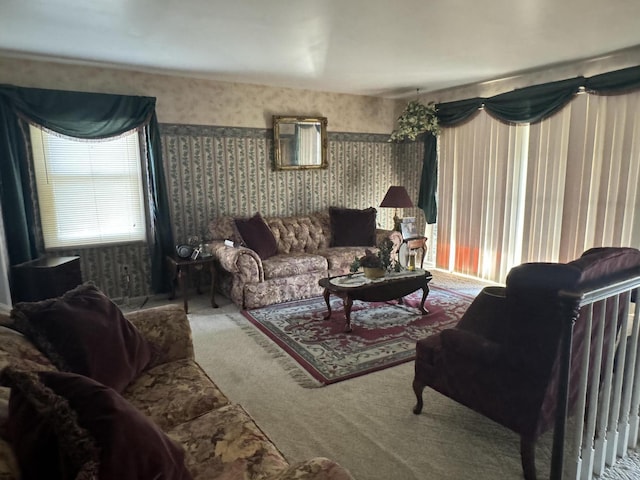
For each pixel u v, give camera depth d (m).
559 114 4.25
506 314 1.81
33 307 1.74
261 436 1.53
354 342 3.43
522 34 3.16
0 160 3.69
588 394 2.00
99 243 4.38
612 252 1.77
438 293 4.73
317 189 5.68
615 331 1.81
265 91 5.11
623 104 3.75
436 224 5.88
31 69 3.86
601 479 1.90
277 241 5.03
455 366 2.15
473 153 5.19
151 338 2.12
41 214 4.06
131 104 4.26
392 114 6.18
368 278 3.77
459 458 2.07
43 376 1.09
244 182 5.11
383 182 6.26
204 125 4.77
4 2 2.48
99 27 2.95
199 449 1.44
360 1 2.51
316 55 3.73
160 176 4.49
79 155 4.18
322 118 5.52
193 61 3.92
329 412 2.48
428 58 3.85
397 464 2.03
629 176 3.77
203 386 1.89
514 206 4.80
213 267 4.38
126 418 1.03
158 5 2.54
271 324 3.85
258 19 2.80
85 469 0.88
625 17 2.79
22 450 0.96
